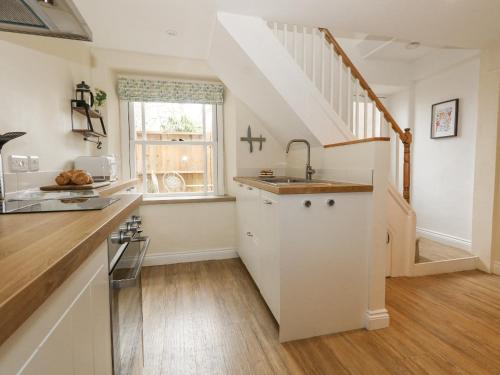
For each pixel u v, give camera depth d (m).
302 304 1.73
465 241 3.23
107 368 0.79
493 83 2.70
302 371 1.47
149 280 2.65
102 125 2.62
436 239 3.59
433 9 2.00
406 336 1.75
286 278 1.69
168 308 2.12
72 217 0.84
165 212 3.08
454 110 3.30
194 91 3.24
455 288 2.44
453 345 1.66
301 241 1.70
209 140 3.47
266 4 1.90
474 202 2.94
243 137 3.22
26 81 1.70
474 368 1.47
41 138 1.84
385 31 2.33
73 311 0.56
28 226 0.72
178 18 2.05
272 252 1.81
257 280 2.26
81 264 0.59
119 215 0.92
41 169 1.84
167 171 3.38
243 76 2.44
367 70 3.71
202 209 3.19
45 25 1.19
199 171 3.47
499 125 2.70
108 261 0.81
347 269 1.79
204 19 2.07
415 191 3.89
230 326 1.88
